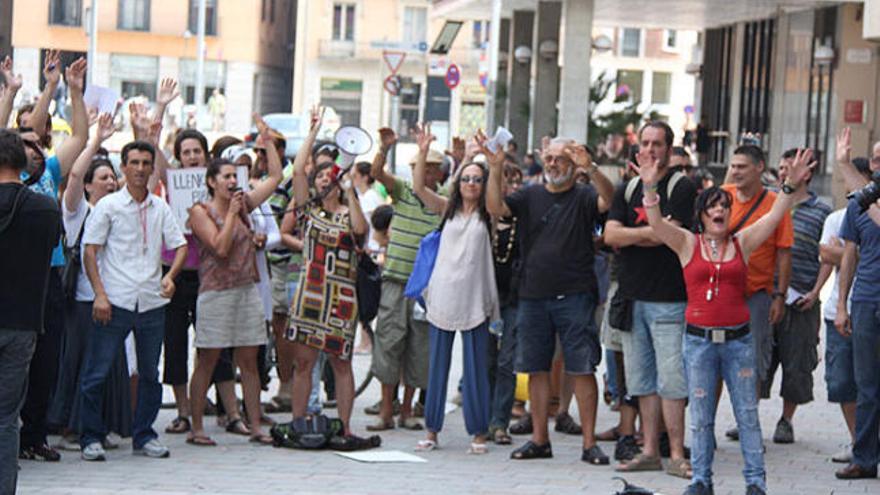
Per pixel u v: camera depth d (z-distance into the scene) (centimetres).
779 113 7012
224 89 14738
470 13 8312
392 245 2578
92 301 2294
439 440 2514
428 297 2391
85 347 2306
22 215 1838
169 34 14638
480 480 2144
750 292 2311
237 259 2372
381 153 2541
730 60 7912
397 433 2586
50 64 2267
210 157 2756
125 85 14638
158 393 2283
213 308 2362
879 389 2178
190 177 2455
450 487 2086
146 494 1991
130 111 2548
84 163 2291
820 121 6469
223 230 2338
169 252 2447
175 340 2484
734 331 1983
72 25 14475
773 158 7081
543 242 2277
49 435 2433
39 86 14512
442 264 2381
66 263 2284
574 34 6338
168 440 2442
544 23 7469
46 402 2223
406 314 2583
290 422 2408
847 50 6216
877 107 6206
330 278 2392
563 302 2270
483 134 2341
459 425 2686
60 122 5188
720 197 1978
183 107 12431
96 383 2225
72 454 2297
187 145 2520
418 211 2578
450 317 2370
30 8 14425
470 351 2386
